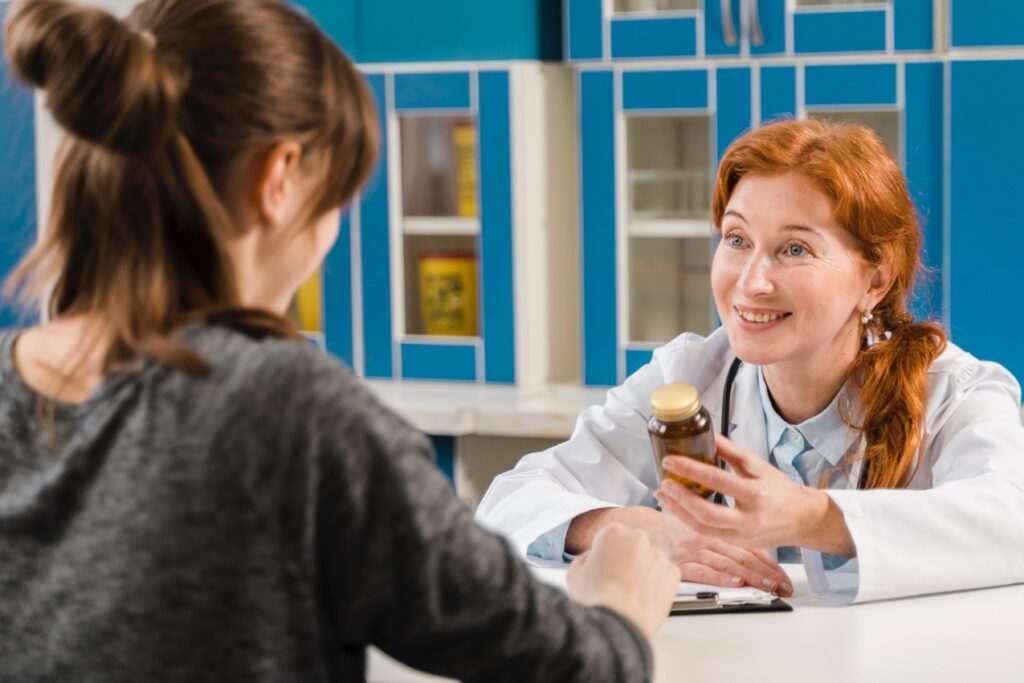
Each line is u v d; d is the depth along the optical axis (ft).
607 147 11.16
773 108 10.66
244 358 3.41
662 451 5.25
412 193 11.82
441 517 3.47
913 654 4.83
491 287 11.46
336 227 3.87
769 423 6.68
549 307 11.76
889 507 5.56
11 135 11.51
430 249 11.89
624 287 11.28
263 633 3.33
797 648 4.91
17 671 3.41
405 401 11.01
